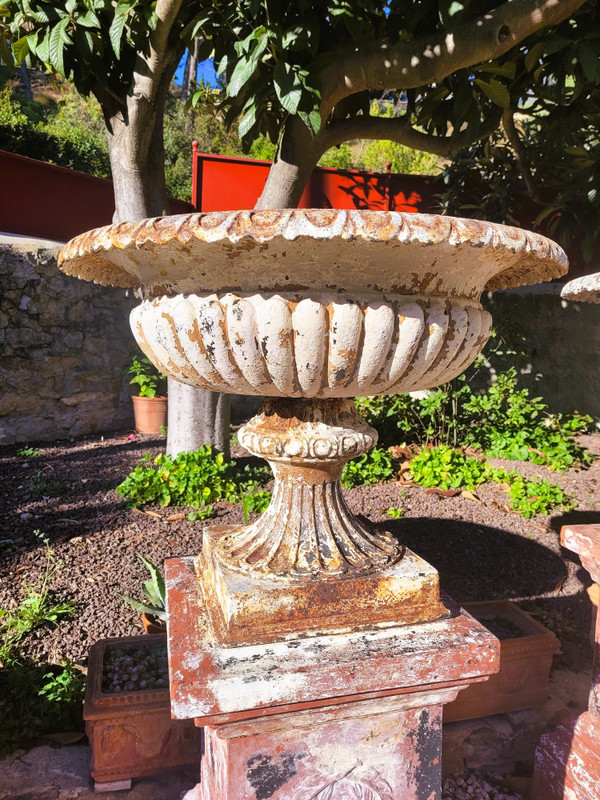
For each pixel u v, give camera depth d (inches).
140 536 154.5
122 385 284.7
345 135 174.4
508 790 84.1
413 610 61.4
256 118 153.0
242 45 130.0
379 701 56.5
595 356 271.4
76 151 542.0
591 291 76.5
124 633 112.7
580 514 180.2
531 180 225.9
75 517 167.3
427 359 55.1
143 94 161.6
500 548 155.6
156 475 183.2
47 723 90.0
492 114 188.7
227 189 327.0
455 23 121.6
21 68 992.2
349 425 63.6
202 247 47.9
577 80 148.3
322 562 61.6
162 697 77.2
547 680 95.7
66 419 264.1
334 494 67.8
